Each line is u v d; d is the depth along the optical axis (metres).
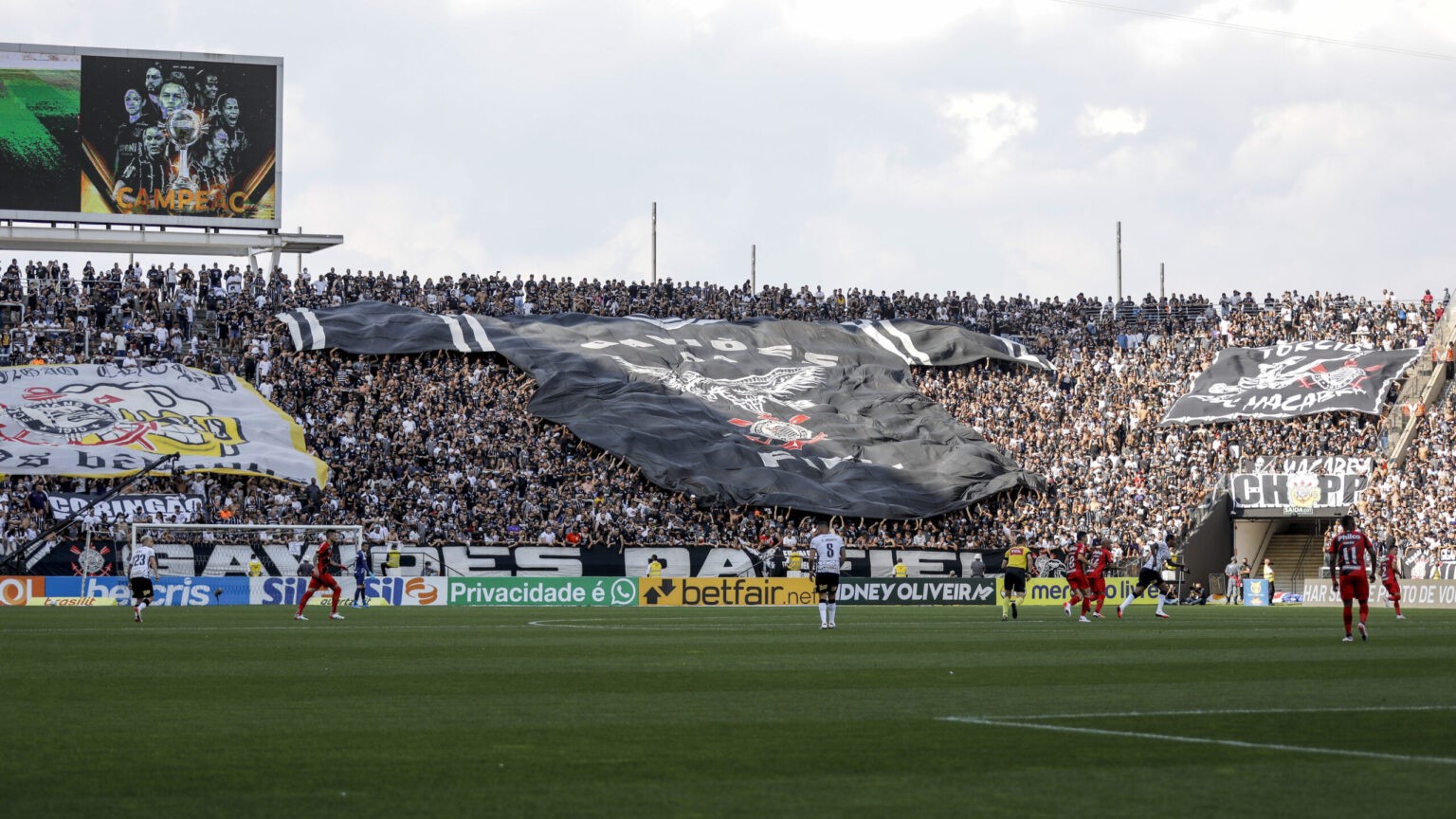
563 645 27.77
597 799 10.48
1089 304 86.25
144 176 69.88
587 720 15.11
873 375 76.00
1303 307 79.50
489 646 27.14
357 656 24.50
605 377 71.06
